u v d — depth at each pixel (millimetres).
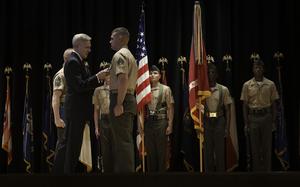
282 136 8562
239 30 9070
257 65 8109
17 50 9109
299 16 9039
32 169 8820
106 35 9062
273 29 8992
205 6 9109
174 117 8828
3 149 8961
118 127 5312
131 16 9117
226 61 8938
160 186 4566
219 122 8055
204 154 8125
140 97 7348
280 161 8547
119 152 5301
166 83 8961
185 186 4559
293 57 8945
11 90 9070
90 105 5609
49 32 9117
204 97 7078
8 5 9188
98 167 8531
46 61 9070
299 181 4480
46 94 8977
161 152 7996
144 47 7594
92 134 8695
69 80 5520
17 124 9008
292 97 8891
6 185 4555
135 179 4582
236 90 8945
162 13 9086
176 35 9000
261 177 4523
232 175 4547
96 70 9023
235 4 9078
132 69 5410
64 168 5656
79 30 9133
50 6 9164
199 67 7055
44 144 8828
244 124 8477
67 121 5566
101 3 9141
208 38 9070
